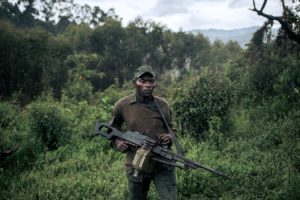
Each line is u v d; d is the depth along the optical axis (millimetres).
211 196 5906
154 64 60094
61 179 6770
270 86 13469
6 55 34969
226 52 58938
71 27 57438
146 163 3916
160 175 4082
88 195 6078
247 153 7934
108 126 4195
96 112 11180
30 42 36719
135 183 4160
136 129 4137
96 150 8672
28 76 35562
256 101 13461
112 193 6145
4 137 8742
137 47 56438
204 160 7398
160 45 59625
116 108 4297
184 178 6180
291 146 7887
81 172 7219
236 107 12602
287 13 11797
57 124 9172
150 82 4090
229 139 9281
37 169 7578
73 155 8289
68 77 37938
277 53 13883
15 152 7895
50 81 36406
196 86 10055
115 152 8328
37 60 36500
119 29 54688
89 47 54375
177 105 9984
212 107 9758
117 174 6945
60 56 42094
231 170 6664
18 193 6289
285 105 11250
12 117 11203
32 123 9188
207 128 9773
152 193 5797
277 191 5746
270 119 10961
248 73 14383
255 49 14633
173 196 4039
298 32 12125
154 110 4168
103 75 44938
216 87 9969
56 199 5973
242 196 5746
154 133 4125
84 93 30516
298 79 10164
